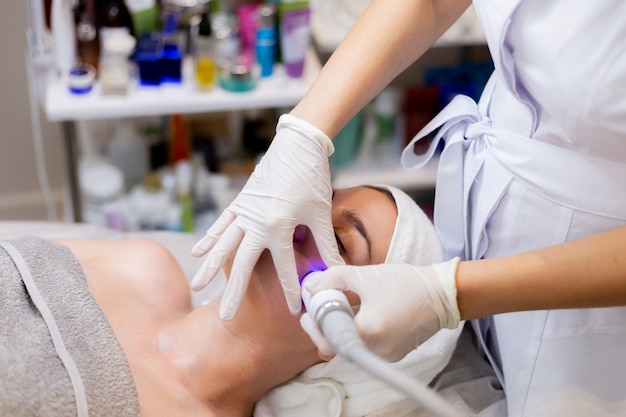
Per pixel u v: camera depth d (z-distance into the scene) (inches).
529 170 41.7
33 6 75.2
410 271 38.4
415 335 38.4
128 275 54.9
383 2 45.7
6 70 87.6
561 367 44.8
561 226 41.6
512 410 47.3
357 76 44.0
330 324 33.3
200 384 48.4
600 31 36.3
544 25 37.9
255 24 80.0
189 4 79.4
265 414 48.9
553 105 38.8
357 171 87.3
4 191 96.7
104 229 67.7
